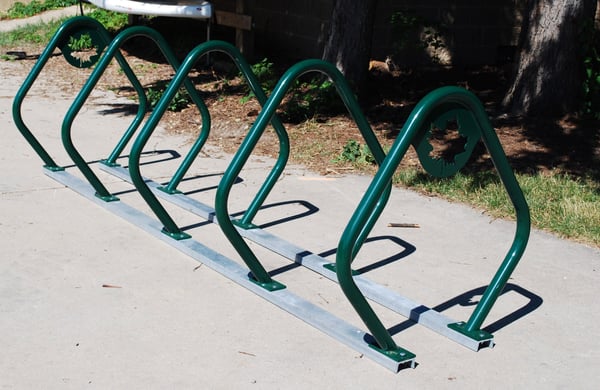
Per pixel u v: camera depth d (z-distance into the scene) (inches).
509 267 153.2
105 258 188.1
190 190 241.0
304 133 297.0
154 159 272.8
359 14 326.6
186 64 191.9
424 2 386.3
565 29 302.4
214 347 149.5
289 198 235.9
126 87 380.5
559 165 261.0
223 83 371.9
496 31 394.6
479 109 139.3
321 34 386.3
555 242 202.8
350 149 273.4
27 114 325.4
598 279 183.2
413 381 139.9
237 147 288.0
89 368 140.7
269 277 174.2
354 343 149.8
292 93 340.8
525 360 148.1
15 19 589.3
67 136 220.4
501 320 163.2
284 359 146.2
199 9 387.9
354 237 133.9
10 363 141.3
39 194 231.5
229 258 191.0
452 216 221.9
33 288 170.9
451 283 180.2
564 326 161.3
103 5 404.8
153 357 145.2
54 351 145.9
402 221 217.6
